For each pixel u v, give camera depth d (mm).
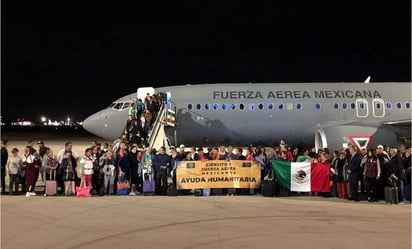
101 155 17031
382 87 25688
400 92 25547
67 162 15883
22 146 44344
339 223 11453
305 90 25281
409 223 11453
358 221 11688
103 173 16312
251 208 13555
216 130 24672
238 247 9219
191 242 9625
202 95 24938
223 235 10234
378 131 22766
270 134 24969
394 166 14766
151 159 16594
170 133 24688
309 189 16172
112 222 11578
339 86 25594
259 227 11008
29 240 9820
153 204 14242
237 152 17328
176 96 24922
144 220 11812
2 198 15359
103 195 16047
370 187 14984
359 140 22484
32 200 14914
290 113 24703
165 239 9883
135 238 9977
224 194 16734
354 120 24938
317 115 24781
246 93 25031
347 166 15328
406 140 25828
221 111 24594
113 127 25438
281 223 11445
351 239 9836
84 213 12742
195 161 16406
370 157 15078
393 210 13297
